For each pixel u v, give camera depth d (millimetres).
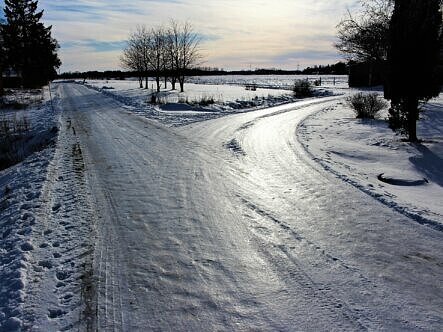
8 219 6559
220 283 4422
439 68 12766
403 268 4715
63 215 6559
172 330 3654
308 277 4531
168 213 6562
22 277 4582
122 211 6684
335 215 6406
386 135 14031
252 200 7152
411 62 12344
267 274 4605
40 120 20031
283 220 6219
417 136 14328
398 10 12594
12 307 4047
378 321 3738
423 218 6125
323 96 38156
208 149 11617
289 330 3627
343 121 18250
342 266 4770
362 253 5098
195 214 6504
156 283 4445
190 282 4453
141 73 51125
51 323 3797
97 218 6395
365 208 6707
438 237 5547
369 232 5734
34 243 5508
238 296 4172
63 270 4762
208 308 3971
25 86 55656
